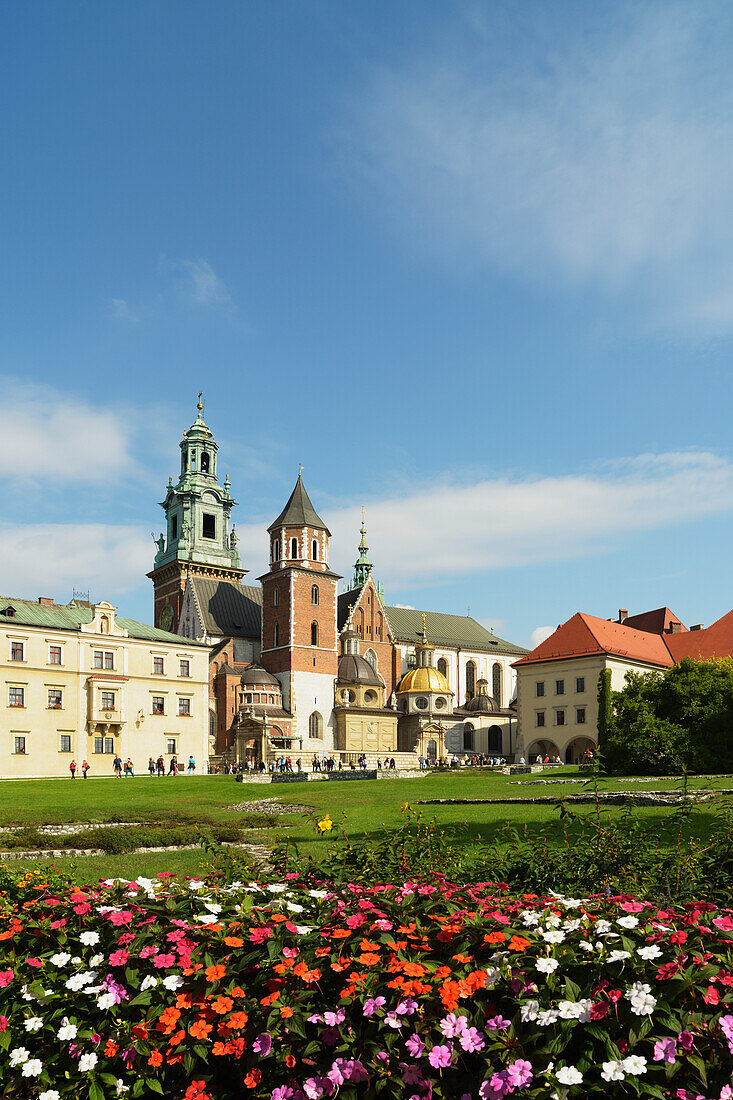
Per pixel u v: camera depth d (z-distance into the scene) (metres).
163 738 91.88
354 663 115.31
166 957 7.39
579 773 59.19
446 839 13.52
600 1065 6.18
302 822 35.28
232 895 9.11
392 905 8.22
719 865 11.50
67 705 85.62
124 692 89.38
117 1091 6.82
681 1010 6.37
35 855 26.39
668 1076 5.99
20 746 82.00
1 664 81.75
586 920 7.45
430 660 122.38
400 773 72.44
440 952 7.48
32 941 8.37
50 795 53.47
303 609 110.94
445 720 118.25
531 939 7.12
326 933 7.64
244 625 119.19
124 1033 7.16
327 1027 6.84
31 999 7.63
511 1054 6.29
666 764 66.94
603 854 12.25
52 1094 6.92
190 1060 6.79
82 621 90.31
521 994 6.64
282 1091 6.57
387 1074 6.37
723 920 7.66
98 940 8.02
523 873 11.57
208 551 128.75
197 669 95.69
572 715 91.38
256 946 7.60
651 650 99.25
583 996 6.52
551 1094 6.03
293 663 108.25
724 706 68.00
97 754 86.75
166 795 54.31
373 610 125.12
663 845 16.11
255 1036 6.86
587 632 93.62
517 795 44.44
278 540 114.50
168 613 127.00
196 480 130.38
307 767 94.94
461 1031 6.39
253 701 105.06
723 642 99.25
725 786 45.09
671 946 6.99
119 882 9.55
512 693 138.50
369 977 6.85
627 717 70.81
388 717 113.81
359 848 12.06
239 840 28.62
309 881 10.27
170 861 23.75
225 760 99.50
